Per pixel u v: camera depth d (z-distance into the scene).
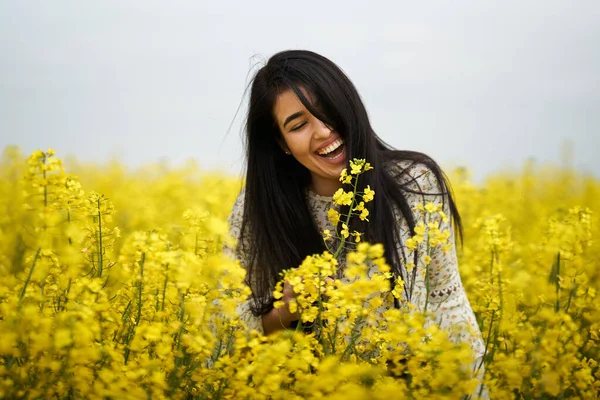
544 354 2.38
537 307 3.04
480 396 2.40
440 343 2.18
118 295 2.87
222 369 2.37
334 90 2.85
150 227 5.72
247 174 3.13
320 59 2.91
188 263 2.35
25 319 2.20
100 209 2.92
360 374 2.12
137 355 2.48
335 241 3.09
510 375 2.37
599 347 3.03
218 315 2.65
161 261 2.37
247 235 3.16
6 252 3.65
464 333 2.89
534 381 2.36
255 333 2.29
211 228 2.29
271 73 2.93
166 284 2.61
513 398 2.39
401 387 2.16
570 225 3.21
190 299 2.45
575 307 3.05
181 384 2.43
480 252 4.17
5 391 2.14
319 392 2.08
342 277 3.04
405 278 2.97
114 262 3.01
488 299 3.11
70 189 2.82
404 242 3.01
